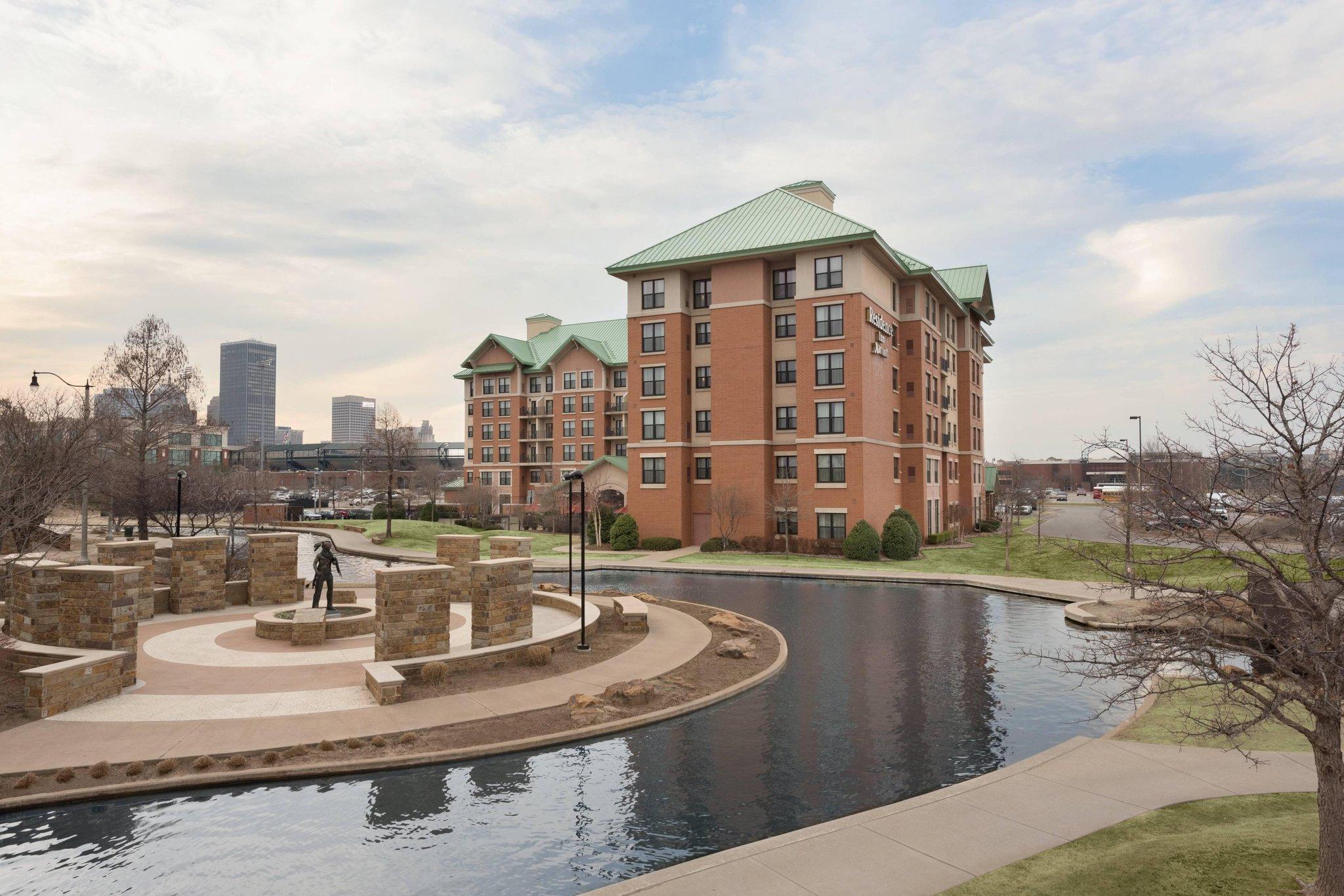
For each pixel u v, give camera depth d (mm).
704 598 30844
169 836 10055
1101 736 13578
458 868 9328
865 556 42000
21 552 21844
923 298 51938
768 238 46750
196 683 16438
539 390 85812
